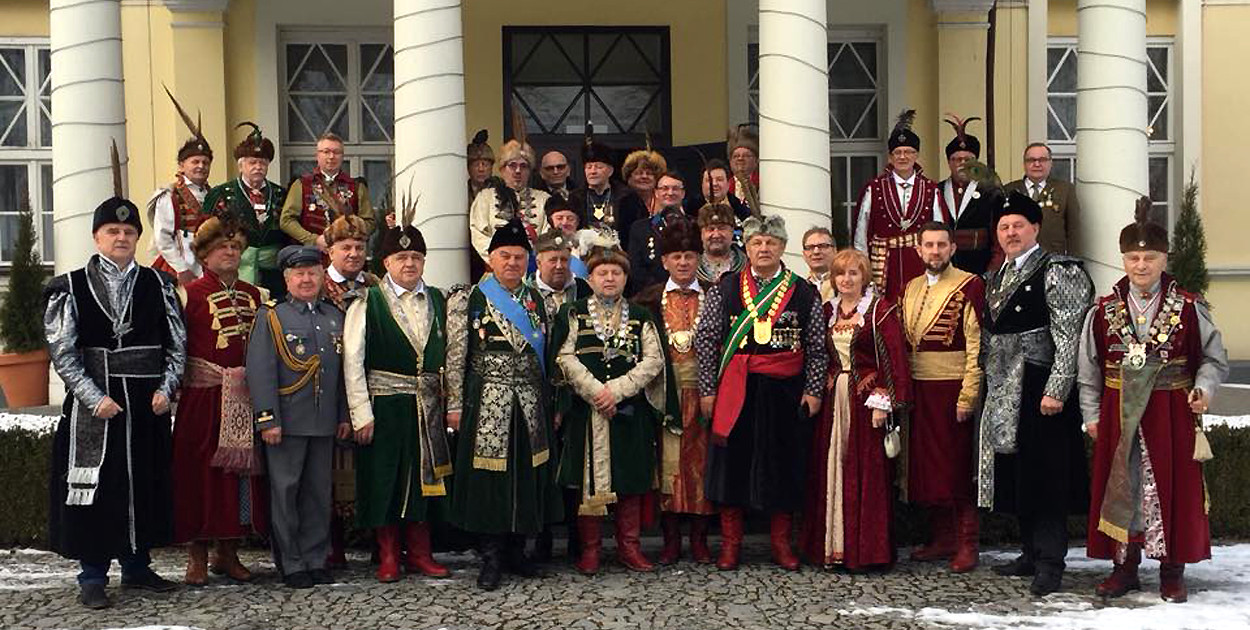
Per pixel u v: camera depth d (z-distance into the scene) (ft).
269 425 21.80
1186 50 43.57
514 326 22.71
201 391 22.09
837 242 38.73
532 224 28.07
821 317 23.25
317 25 42.65
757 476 22.86
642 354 23.16
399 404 22.49
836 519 22.89
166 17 41.98
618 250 23.26
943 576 22.93
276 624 19.81
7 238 43.37
